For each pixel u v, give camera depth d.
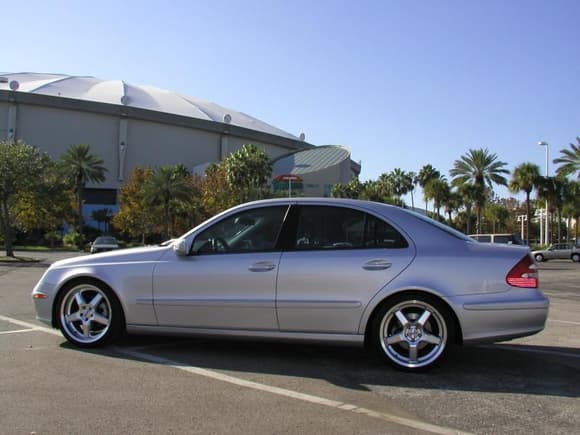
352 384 5.22
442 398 4.84
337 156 104.12
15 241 84.00
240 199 69.62
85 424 4.10
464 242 5.79
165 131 114.44
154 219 75.12
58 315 6.53
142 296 6.18
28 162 34.16
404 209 6.04
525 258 5.59
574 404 4.72
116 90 122.62
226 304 5.90
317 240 5.90
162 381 5.22
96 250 41.41
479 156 61.47
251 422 4.18
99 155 109.31
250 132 122.38
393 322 5.68
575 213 65.25
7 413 4.31
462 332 5.48
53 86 115.94
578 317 10.08
